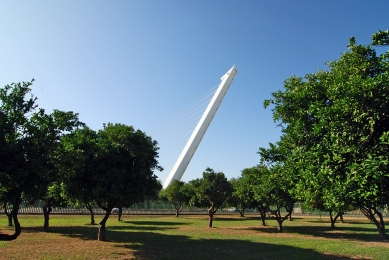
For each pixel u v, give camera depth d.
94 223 39.88
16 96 12.14
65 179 17.44
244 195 37.59
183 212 80.44
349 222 53.34
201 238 25.39
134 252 18.12
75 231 29.66
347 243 23.58
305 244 22.61
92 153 20.31
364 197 7.09
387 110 7.27
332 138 7.75
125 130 21.55
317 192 8.84
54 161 13.43
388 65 7.75
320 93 9.78
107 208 23.08
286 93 11.33
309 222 52.69
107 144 20.77
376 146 7.31
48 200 29.14
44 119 12.82
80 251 18.14
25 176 11.79
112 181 20.34
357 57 8.91
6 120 11.61
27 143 11.99
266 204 33.53
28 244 20.66
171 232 30.08
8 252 17.52
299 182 9.62
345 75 8.80
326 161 7.75
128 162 21.28
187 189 55.84
